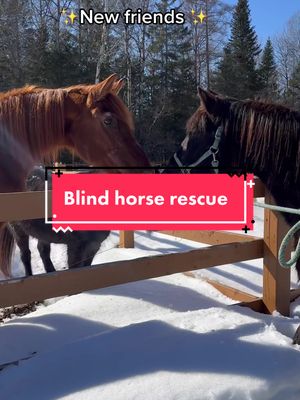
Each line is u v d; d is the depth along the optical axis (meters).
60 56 21.48
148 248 5.23
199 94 3.03
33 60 21.97
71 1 23.75
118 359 2.18
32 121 2.75
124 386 1.96
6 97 2.79
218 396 1.94
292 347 2.41
